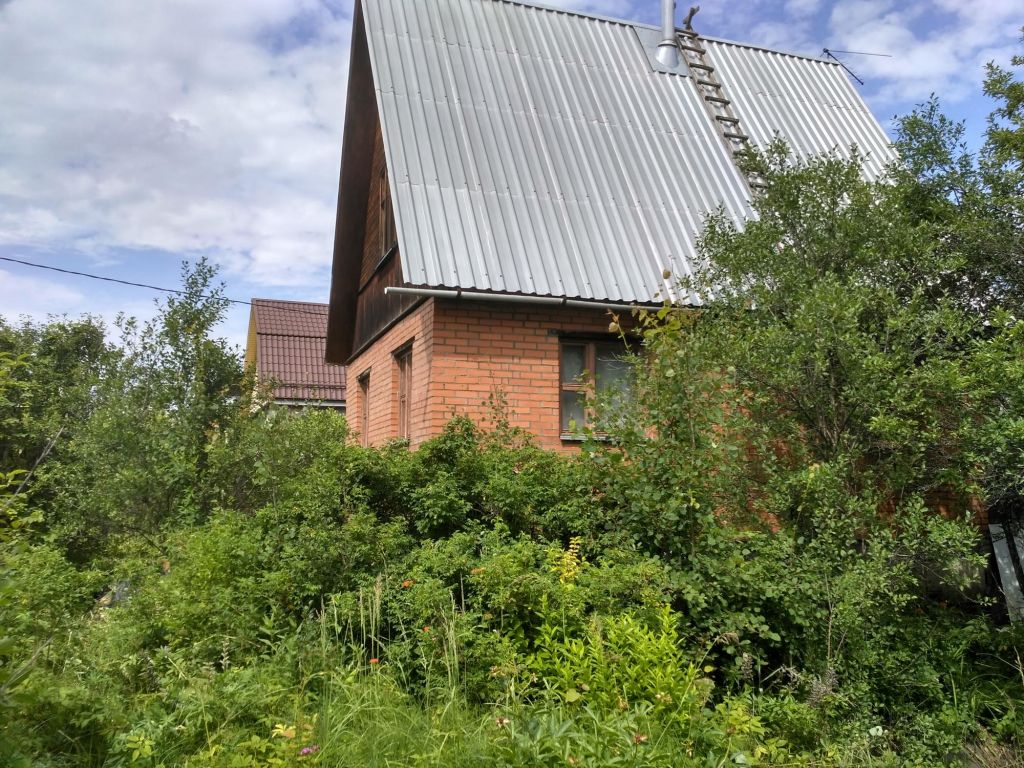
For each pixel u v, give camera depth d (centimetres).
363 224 1255
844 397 648
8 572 361
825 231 729
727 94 1213
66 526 800
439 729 407
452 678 452
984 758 521
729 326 677
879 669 550
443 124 963
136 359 856
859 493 646
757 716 474
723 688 509
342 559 545
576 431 645
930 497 794
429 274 801
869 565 550
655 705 412
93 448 796
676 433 589
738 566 528
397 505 635
